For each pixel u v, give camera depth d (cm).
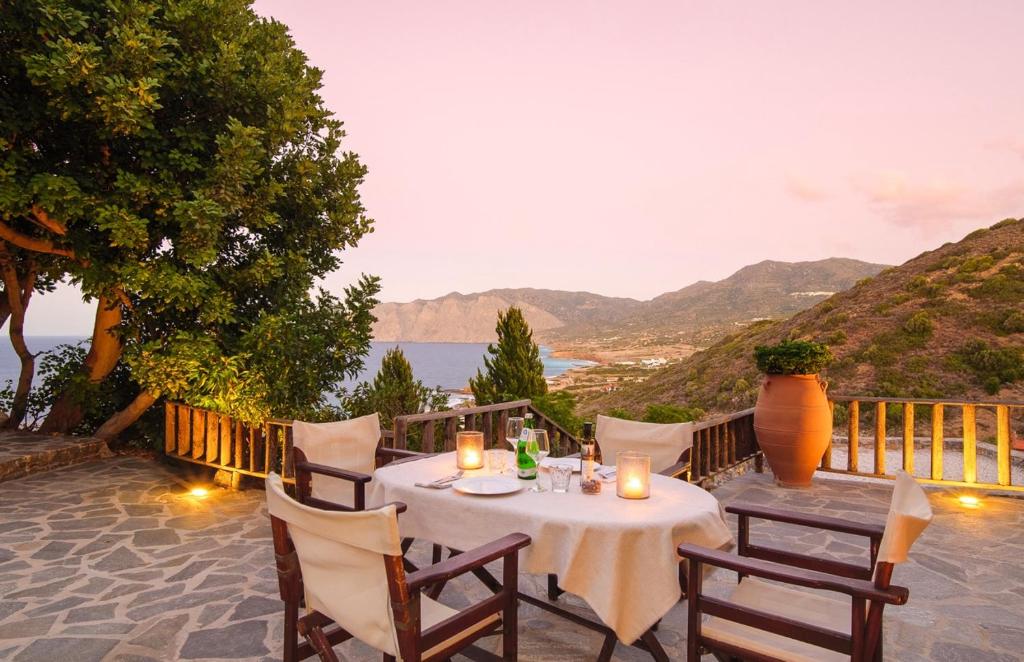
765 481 694
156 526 507
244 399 614
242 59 697
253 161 627
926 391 2220
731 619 197
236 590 369
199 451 689
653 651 238
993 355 2256
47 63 524
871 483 686
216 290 675
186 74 637
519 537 224
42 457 692
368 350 784
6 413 858
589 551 227
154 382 651
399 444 517
